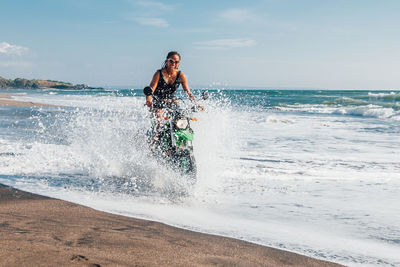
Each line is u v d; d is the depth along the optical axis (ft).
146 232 8.81
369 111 65.16
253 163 20.48
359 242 9.27
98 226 8.93
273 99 128.36
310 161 21.44
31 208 10.41
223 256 7.62
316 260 7.91
